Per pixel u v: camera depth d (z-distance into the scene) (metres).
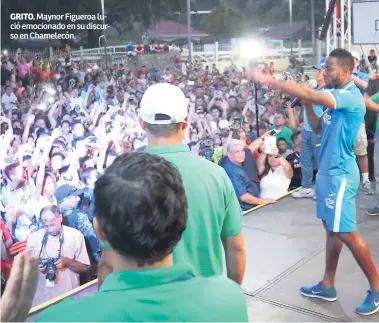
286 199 5.08
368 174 5.50
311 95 2.18
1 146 4.15
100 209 0.83
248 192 4.84
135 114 5.89
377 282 2.57
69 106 5.40
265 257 3.48
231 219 1.53
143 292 0.82
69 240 3.44
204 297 0.85
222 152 5.97
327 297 2.76
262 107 6.69
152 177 0.84
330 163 2.45
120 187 0.82
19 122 4.92
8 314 0.92
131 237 0.81
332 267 2.73
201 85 6.99
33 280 0.97
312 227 4.12
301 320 2.58
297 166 5.71
